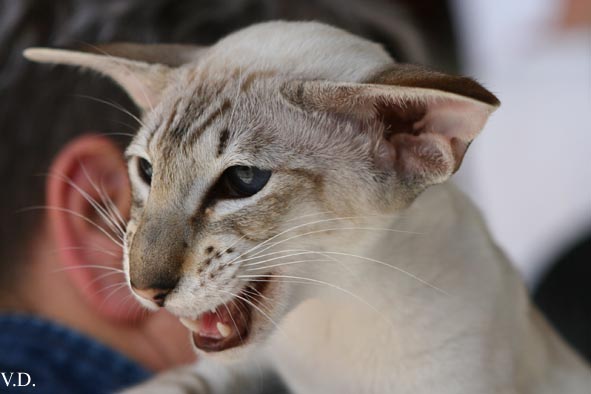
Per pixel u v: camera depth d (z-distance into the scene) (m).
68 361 0.42
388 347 0.42
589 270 0.64
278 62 0.40
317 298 0.42
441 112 0.37
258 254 0.39
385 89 0.37
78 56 0.41
